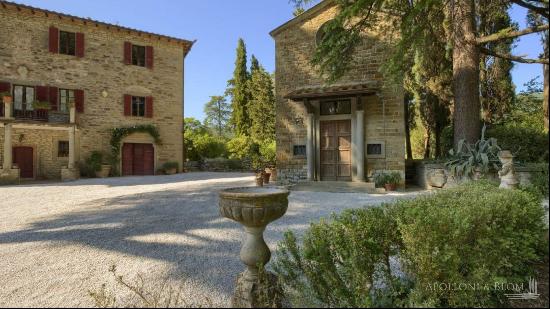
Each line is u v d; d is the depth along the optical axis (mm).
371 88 9133
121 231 5219
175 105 19703
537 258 2436
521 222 2605
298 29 11102
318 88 10414
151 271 3512
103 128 17219
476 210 2516
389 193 8734
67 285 3189
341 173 10414
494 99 11203
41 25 15734
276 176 12008
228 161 22703
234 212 2512
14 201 8711
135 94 18219
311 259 2471
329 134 10609
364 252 2594
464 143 8141
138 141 18109
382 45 9891
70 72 16391
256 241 2631
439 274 2363
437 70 11211
